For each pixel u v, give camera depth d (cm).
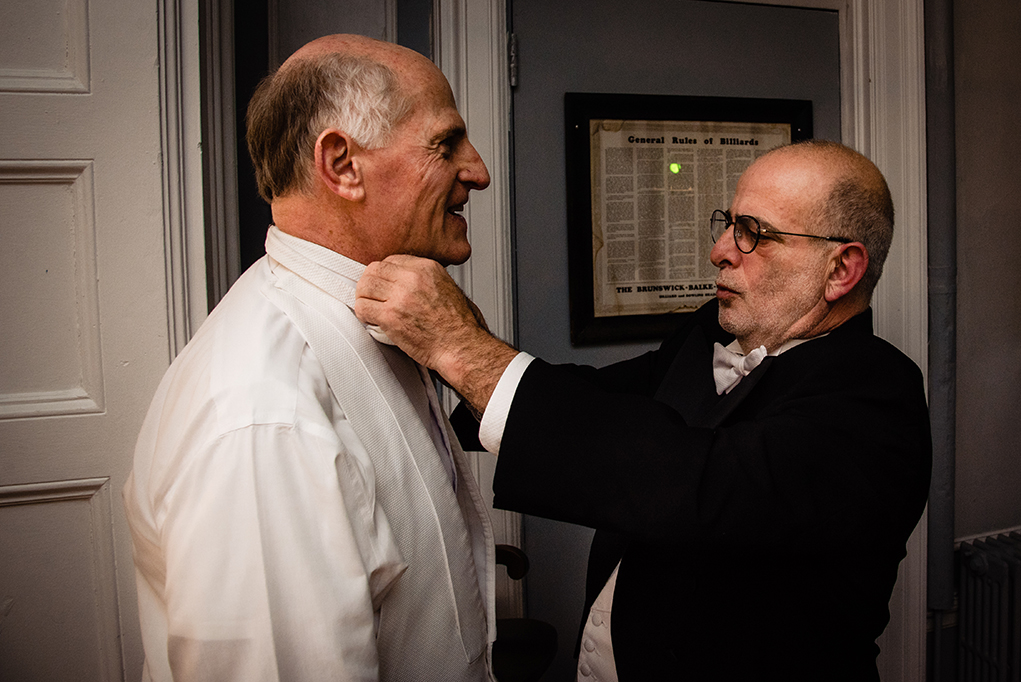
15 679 104
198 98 109
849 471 76
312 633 59
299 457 61
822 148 91
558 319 170
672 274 176
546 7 162
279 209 75
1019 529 206
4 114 99
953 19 184
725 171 178
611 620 93
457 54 152
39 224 102
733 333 98
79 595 106
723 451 74
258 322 69
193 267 110
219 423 61
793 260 89
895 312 180
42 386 104
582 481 73
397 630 70
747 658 85
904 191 179
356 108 69
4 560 103
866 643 91
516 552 147
